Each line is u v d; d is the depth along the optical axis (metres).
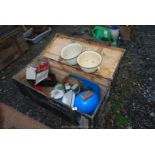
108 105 2.36
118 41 3.39
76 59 2.17
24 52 3.50
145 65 2.90
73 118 2.02
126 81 2.66
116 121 2.21
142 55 3.09
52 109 2.23
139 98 2.43
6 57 3.13
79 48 2.32
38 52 3.51
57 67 2.38
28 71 2.31
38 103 2.43
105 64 2.17
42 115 2.38
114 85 2.54
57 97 2.19
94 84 2.15
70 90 2.18
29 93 2.30
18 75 2.29
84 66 2.15
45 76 2.34
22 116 1.73
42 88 2.47
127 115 2.26
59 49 2.46
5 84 2.88
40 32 3.90
